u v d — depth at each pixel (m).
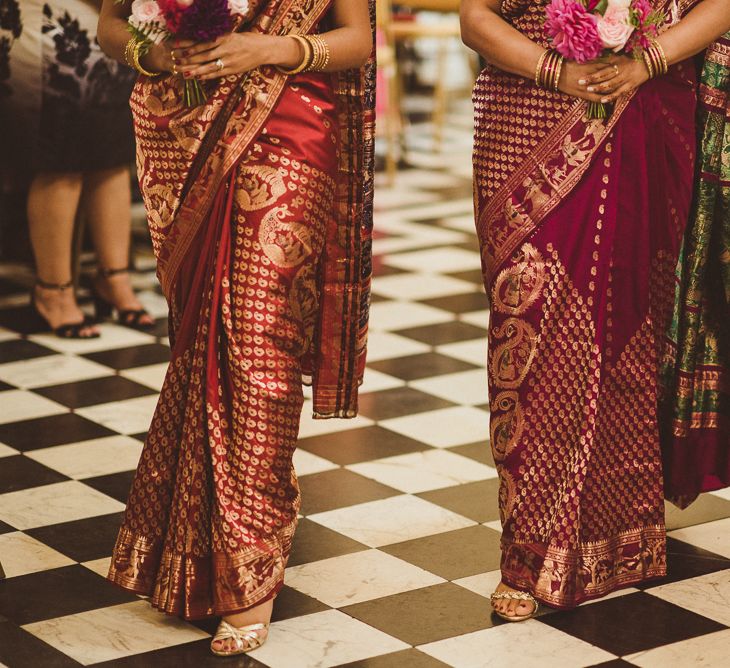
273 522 3.05
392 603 3.27
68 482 4.02
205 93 3.02
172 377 3.10
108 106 5.21
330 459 4.19
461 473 4.09
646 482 3.33
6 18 5.04
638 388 3.29
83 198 5.49
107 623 3.18
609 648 3.05
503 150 3.19
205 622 3.19
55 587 3.36
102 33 3.17
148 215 3.17
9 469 4.11
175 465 3.12
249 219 3.02
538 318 3.19
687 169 3.28
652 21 3.04
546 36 3.11
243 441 3.02
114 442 4.34
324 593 3.32
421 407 4.67
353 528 3.69
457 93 11.77
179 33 2.90
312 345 3.38
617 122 3.14
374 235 7.14
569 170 3.14
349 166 3.25
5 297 5.95
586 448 3.21
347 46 3.06
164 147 3.07
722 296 3.51
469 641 3.08
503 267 3.21
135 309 5.60
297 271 3.06
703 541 3.63
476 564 3.48
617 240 3.20
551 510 3.21
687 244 3.40
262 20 3.01
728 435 3.59
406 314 5.77
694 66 3.30
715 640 3.09
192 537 3.05
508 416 3.23
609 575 3.30
